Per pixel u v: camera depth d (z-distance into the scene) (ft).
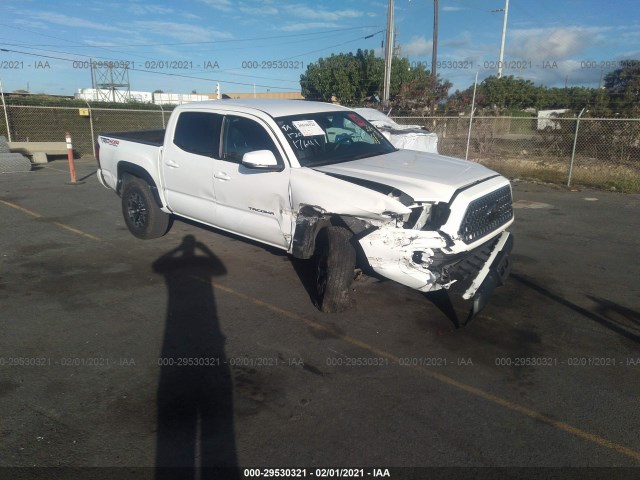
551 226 27.27
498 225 15.64
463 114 74.90
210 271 18.89
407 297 16.78
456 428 10.21
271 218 16.56
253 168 15.57
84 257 20.34
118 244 22.08
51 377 11.84
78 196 32.37
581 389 11.66
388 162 16.33
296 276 18.48
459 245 13.43
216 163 18.08
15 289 17.01
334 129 17.94
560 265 20.49
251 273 18.72
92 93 125.90
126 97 128.57
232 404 10.91
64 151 53.88
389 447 9.63
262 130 16.84
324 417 10.51
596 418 10.60
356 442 9.76
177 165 19.77
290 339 13.83
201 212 19.34
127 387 11.48
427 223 13.80
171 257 20.40
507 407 10.94
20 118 60.23
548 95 93.25
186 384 11.64
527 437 9.97
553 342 13.93
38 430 9.96
